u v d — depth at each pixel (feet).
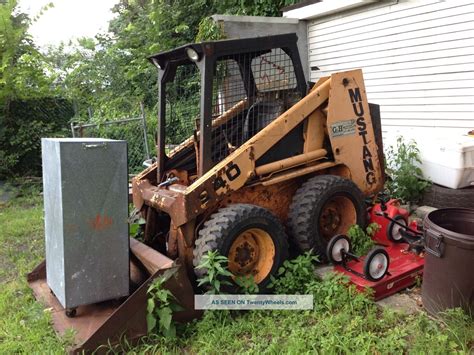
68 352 9.86
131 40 38.22
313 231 13.16
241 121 13.71
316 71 26.61
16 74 29.68
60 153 10.27
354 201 14.14
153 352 10.13
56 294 11.59
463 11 18.60
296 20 26.17
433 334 9.77
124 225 11.24
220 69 13.08
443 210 11.72
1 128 30.35
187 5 36.29
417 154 17.65
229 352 10.01
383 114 23.06
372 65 23.11
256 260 12.58
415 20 20.57
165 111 14.23
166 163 14.39
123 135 29.27
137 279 12.83
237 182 12.23
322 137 14.15
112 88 37.14
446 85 19.76
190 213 11.60
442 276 10.44
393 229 14.02
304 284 12.23
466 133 18.11
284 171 13.42
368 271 11.63
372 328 10.32
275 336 10.34
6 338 11.02
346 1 22.77
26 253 17.30
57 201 10.77
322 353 9.35
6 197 27.14
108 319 10.04
